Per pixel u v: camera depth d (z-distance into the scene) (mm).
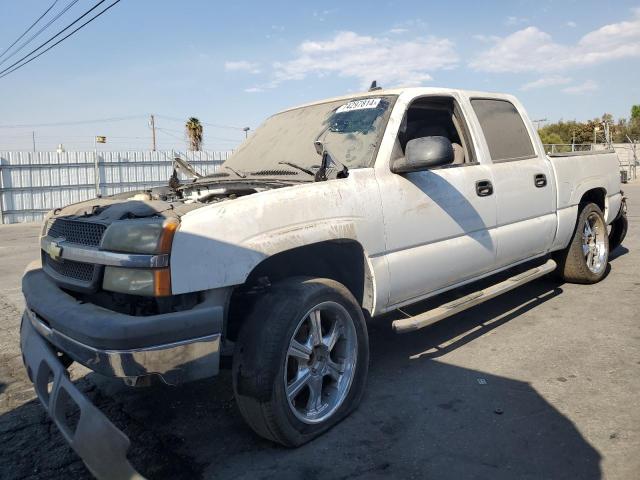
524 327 4777
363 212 3355
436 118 4484
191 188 4047
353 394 3262
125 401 3699
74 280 3002
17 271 8906
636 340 4352
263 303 2912
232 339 3260
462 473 2691
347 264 3531
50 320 2803
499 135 4746
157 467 2877
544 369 3885
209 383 3936
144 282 2600
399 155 3779
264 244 2857
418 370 3959
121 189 24219
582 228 5758
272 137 4469
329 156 3482
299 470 2773
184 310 2695
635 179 28609
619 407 3281
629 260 7281
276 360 2793
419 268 3721
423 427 3150
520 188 4668
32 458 3016
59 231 3297
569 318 4957
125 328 2432
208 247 2682
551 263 5316
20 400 3773
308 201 3100
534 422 3154
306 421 2990
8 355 4688
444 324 4949
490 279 5055
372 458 2855
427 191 3787
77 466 2930
